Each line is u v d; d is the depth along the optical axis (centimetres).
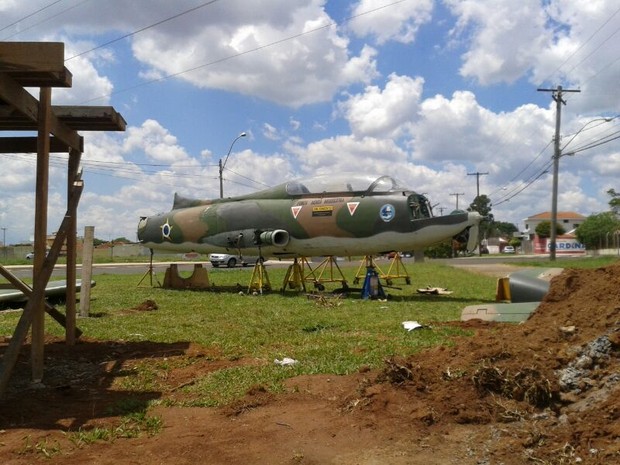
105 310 1206
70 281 802
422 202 1453
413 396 491
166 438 440
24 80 538
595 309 609
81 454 410
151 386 600
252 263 3812
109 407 519
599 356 486
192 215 1770
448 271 2892
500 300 1143
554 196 3900
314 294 1537
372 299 1426
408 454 400
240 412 498
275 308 1220
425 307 1233
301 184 1612
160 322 1032
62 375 648
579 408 434
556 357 508
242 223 1641
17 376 637
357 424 451
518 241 9869
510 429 425
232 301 1375
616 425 393
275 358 711
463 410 456
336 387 559
